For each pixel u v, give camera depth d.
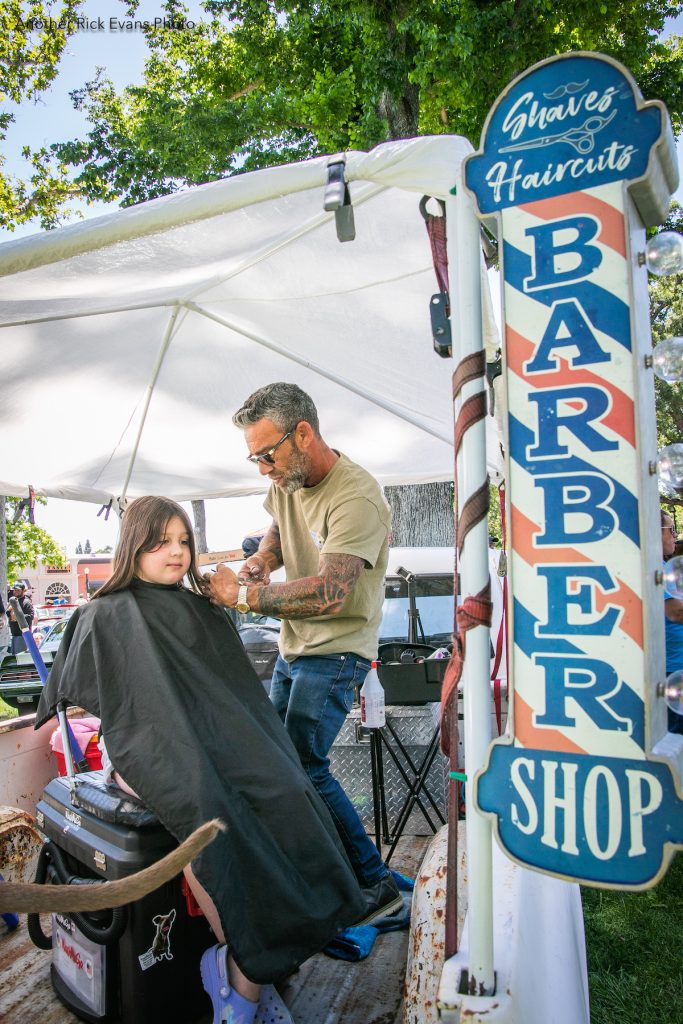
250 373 3.65
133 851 1.98
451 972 1.38
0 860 2.80
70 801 2.25
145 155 10.36
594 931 3.14
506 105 1.40
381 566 2.75
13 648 10.03
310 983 2.39
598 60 1.33
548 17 7.96
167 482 4.68
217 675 2.19
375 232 2.49
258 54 10.23
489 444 3.42
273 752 2.11
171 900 2.08
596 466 1.30
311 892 2.03
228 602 2.34
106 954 2.10
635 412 1.28
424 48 7.83
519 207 1.38
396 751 3.57
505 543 1.37
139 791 1.92
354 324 3.14
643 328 1.34
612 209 1.31
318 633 2.68
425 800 3.55
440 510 7.97
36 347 3.03
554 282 1.34
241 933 1.85
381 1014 2.21
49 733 3.60
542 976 1.55
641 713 1.25
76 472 4.32
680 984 2.71
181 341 3.30
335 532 2.53
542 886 1.86
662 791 1.24
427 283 2.79
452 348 1.70
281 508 2.91
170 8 10.70
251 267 2.75
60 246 2.03
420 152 1.78
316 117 9.12
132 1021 2.05
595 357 1.31
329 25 9.73
